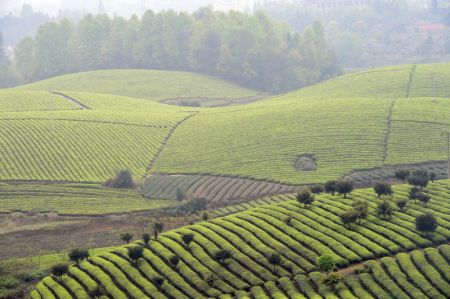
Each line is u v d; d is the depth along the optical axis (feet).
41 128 548.72
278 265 260.83
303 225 294.66
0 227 372.38
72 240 336.29
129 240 312.09
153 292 248.52
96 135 545.03
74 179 462.19
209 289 247.70
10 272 280.72
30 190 437.17
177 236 298.56
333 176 430.61
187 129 570.87
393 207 310.45
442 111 537.24
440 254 257.75
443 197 324.39
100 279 262.06
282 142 506.07
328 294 232.94
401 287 235.40
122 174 456.86
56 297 253.03
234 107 652.48
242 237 291.58
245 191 425.69
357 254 264.31
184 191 437.58
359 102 583.17
